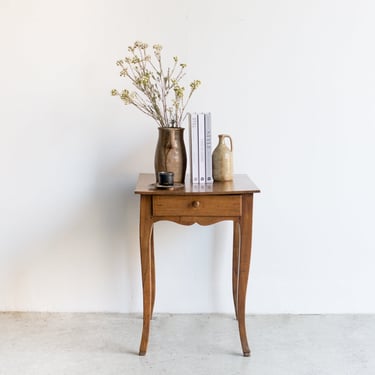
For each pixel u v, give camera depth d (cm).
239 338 227
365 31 238
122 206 251
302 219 250
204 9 238
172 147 213
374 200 248
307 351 215
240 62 241
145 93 221
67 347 218
